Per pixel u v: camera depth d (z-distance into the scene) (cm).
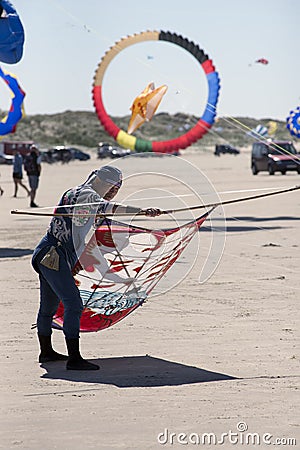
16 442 762
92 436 775
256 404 869
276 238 2373
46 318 1086
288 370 1011
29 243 2364
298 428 790
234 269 1805
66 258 1064
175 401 887
